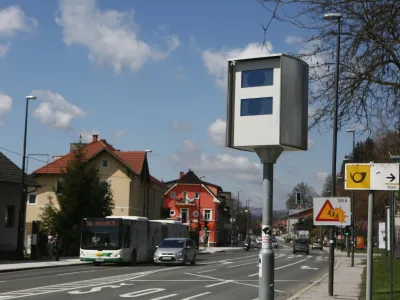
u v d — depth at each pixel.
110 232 34.00
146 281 22.84
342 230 58.84
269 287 8.97
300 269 35.78
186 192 97.50
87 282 21.67
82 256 33.88
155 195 79.94
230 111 9.31
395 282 22.45
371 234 11.25
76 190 46.38
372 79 11.38
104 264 35.91
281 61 8.98
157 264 36.28
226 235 117.38
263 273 9.01
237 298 17.42
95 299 16.09
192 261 37.50
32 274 25.75
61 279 22.98
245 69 9.29
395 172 10.96
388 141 14.77
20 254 35.78
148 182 70.31
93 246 33.81
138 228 36.78
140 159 67.62
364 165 11.12
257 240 123.31
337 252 75.81
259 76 9.17
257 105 9.14
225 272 29.98
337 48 11.33
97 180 47.66
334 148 19.95
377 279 24.61
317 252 77.25
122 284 21.12
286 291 20.77
